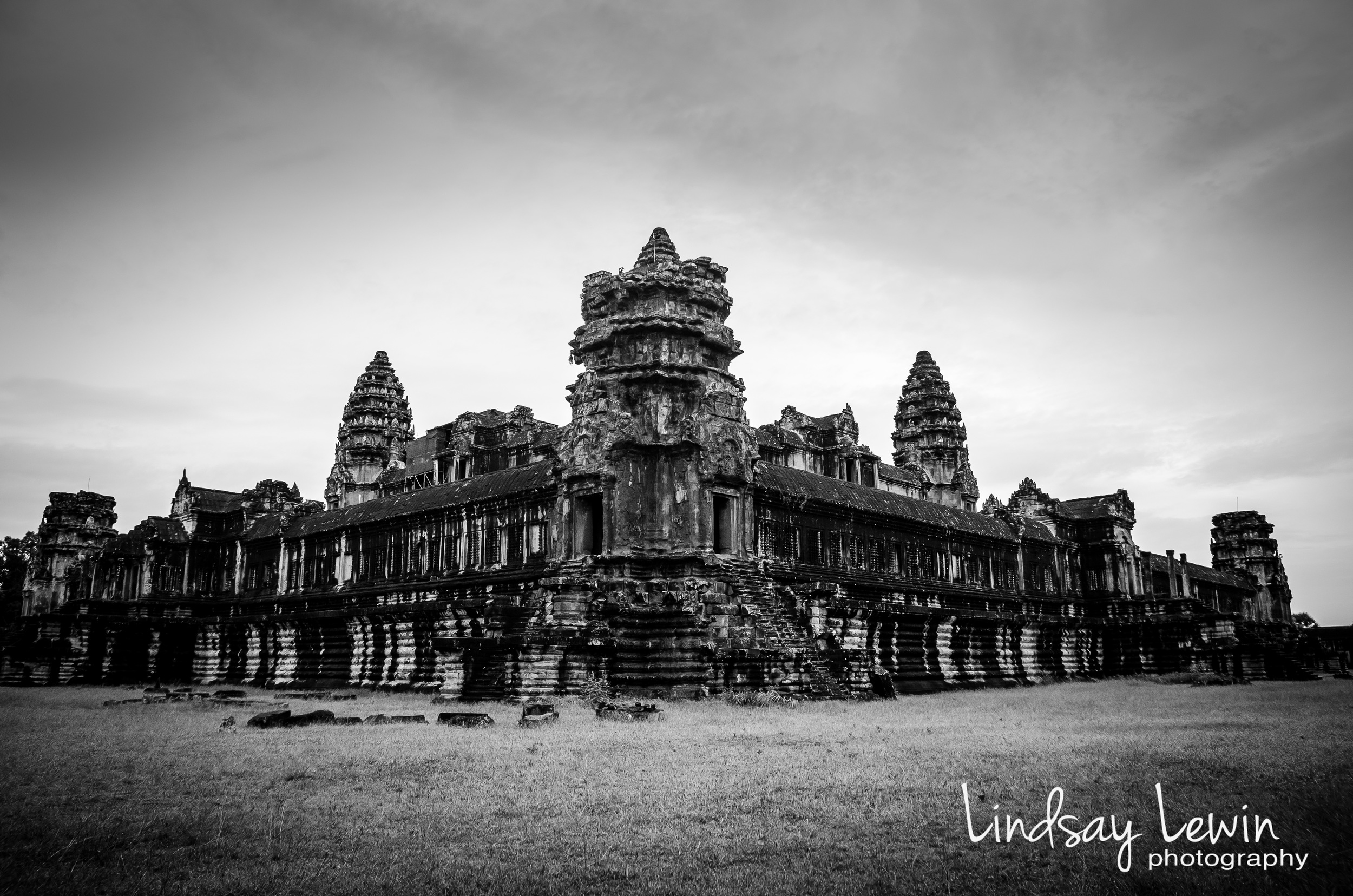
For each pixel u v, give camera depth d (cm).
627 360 6512
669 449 6281
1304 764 2680
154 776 2588
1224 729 3738
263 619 8562
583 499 6431
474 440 10425
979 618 8188
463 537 7550
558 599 5906
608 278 6731
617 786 2481
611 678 5797
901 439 13825
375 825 2069
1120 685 8400
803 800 2312
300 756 2936
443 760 2878
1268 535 15288
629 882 1708
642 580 6150
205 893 1631
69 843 1889
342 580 8606
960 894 1656
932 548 8625
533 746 3206
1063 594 10406
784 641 5903
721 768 2759
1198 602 10250
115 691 7394
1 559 12756
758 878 1727
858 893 1656
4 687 8388
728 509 6391
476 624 6506
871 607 7031
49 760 2853
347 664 7806
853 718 4500
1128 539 11044
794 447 10194
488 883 1697
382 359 13825
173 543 9769
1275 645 9888
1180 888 1673
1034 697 6425
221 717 4353
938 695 6775
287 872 1738
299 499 10944
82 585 9575
